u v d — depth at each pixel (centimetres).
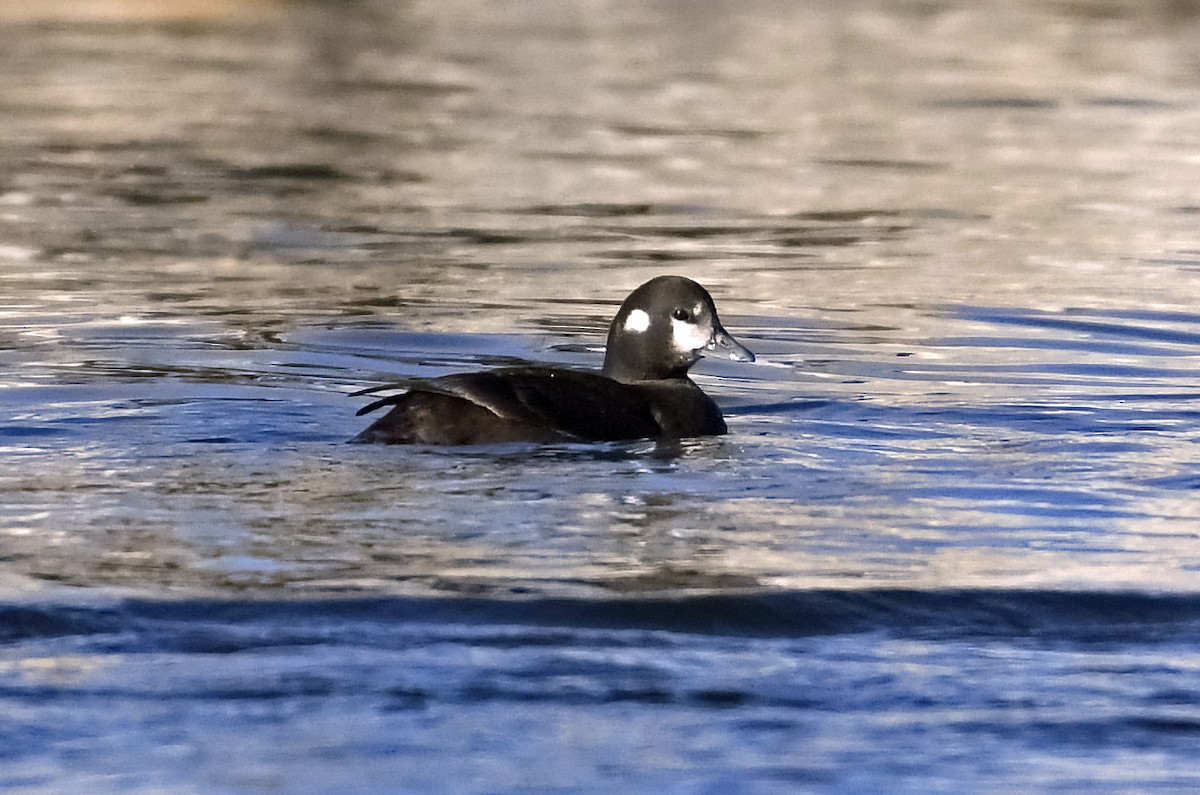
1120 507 1146
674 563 998
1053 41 5166
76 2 5388
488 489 1153
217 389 1494
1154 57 4788
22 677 805
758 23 5591
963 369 1652
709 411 1355
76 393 1461
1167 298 2008
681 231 2461
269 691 796
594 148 3228
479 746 743
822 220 2562
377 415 1395
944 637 898
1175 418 1434
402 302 1944
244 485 1153
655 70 4416
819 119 3662
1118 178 2956
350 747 738
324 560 988
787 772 723
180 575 955
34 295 1942
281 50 4669
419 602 920
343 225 2461
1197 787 713
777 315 1905
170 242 2312
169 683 802
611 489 1164
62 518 1066
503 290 2030
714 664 846
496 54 4703
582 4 6119
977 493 1178
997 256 2291
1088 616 931
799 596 942
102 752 730
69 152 3053
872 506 1141
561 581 959
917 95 4041
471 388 1267
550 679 820
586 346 1736
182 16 5316
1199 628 915
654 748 745
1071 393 1542
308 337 1750
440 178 2889
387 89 3984
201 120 3456
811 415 1440
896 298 2008
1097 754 746
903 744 754
